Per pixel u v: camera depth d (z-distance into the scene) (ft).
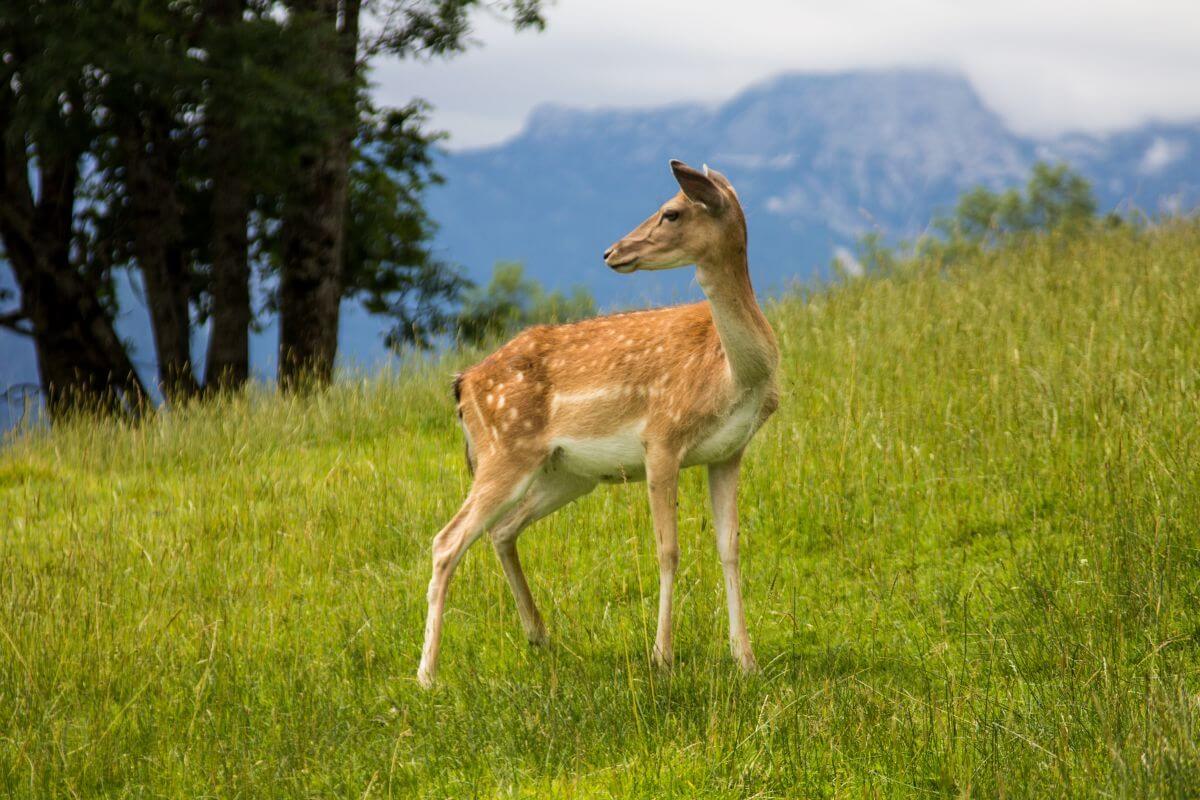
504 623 35.35
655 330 32.17
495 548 33.81
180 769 26.96
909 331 54.03
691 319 31.86
